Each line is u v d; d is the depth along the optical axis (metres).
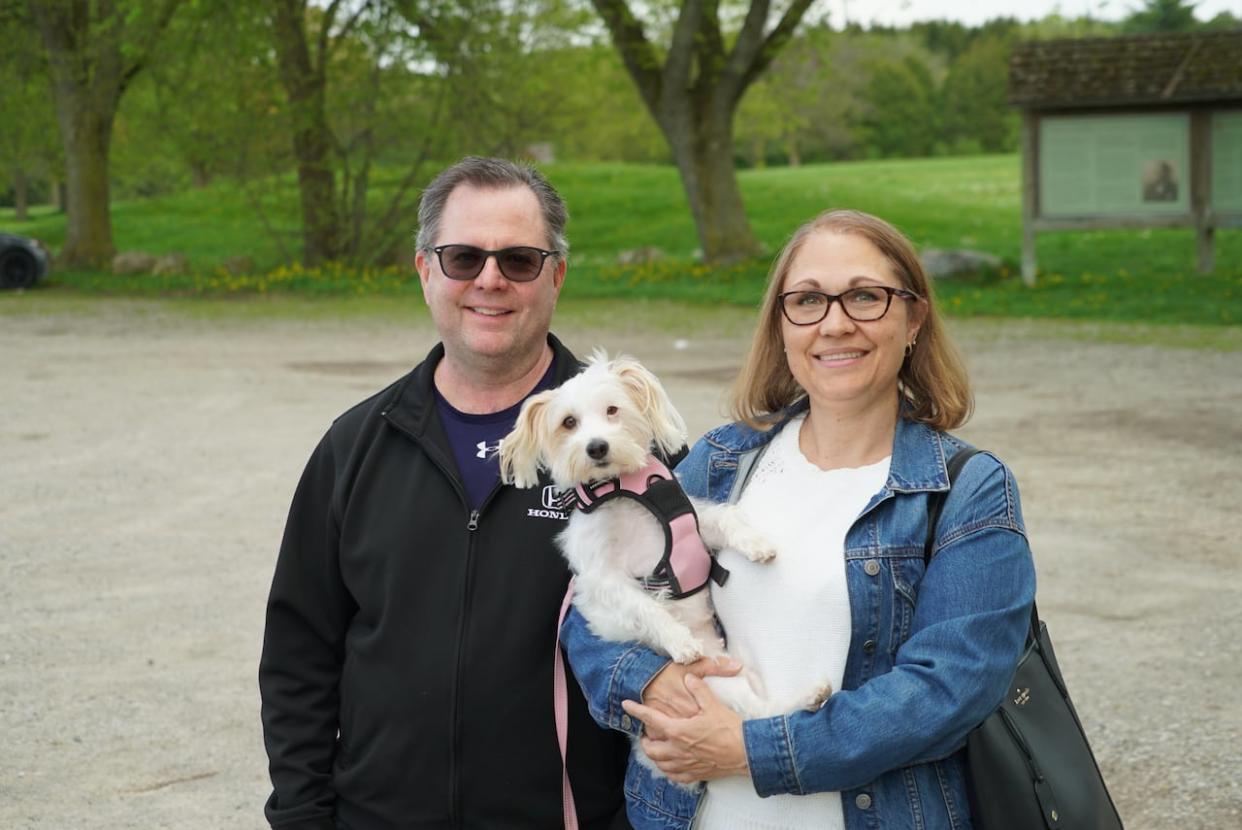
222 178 27.95
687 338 16.89
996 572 2.50
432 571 3.08
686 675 2.64
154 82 28.56
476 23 25.89
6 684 5.47
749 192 40.47
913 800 2.53
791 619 2.66
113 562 7.25
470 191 3.18
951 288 21.44
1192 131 20.64
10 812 4.36
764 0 25.23
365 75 26.44
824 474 2.78
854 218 2.78
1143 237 29.42
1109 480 8.70
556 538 3.07
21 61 29.44
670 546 2.84
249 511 8.33
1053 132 21.17
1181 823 4.14
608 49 27.28
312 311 21.28
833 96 67.50
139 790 4.53
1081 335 16.23
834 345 2.70
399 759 3.05
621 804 3.16
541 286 3.21
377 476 3.18
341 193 28.33
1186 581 6.58
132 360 15.45
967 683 2.42
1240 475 8.72
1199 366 13.47
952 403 2.81
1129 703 5.09
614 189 41.31
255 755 4.82
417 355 15.75
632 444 2.96
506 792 3.03
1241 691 5.18
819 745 2.44
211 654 5.83
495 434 3.21
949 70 78.62
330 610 3.27
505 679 3.02
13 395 12.91
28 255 25.52
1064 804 2.48
